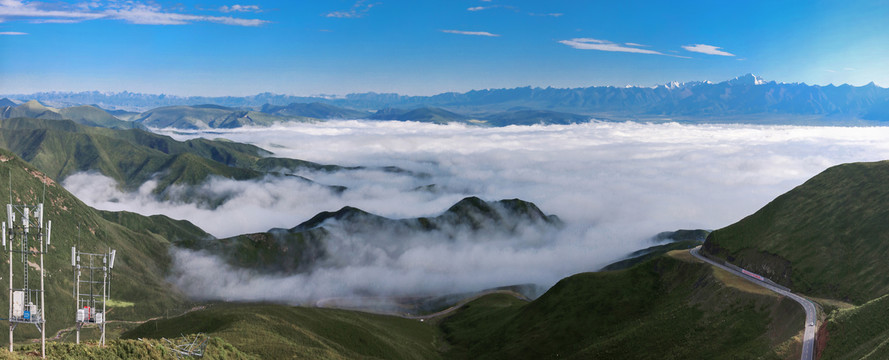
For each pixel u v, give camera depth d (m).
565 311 181.38
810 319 123.06
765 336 128.75
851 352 102.88
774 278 162.88
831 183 187.38
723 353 130.00
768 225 183.50
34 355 72.62
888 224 157.12
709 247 190.00
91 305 79.62
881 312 105.56
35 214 64.06
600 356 150.12
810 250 163.38
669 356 138.00
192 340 116.25
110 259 79.06
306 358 130.88
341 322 176.25
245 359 118.00
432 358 181.75
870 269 147.12
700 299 155.00
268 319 157.75
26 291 63.44
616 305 174.88
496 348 179.62
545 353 165.25
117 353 84.12
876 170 182.12
